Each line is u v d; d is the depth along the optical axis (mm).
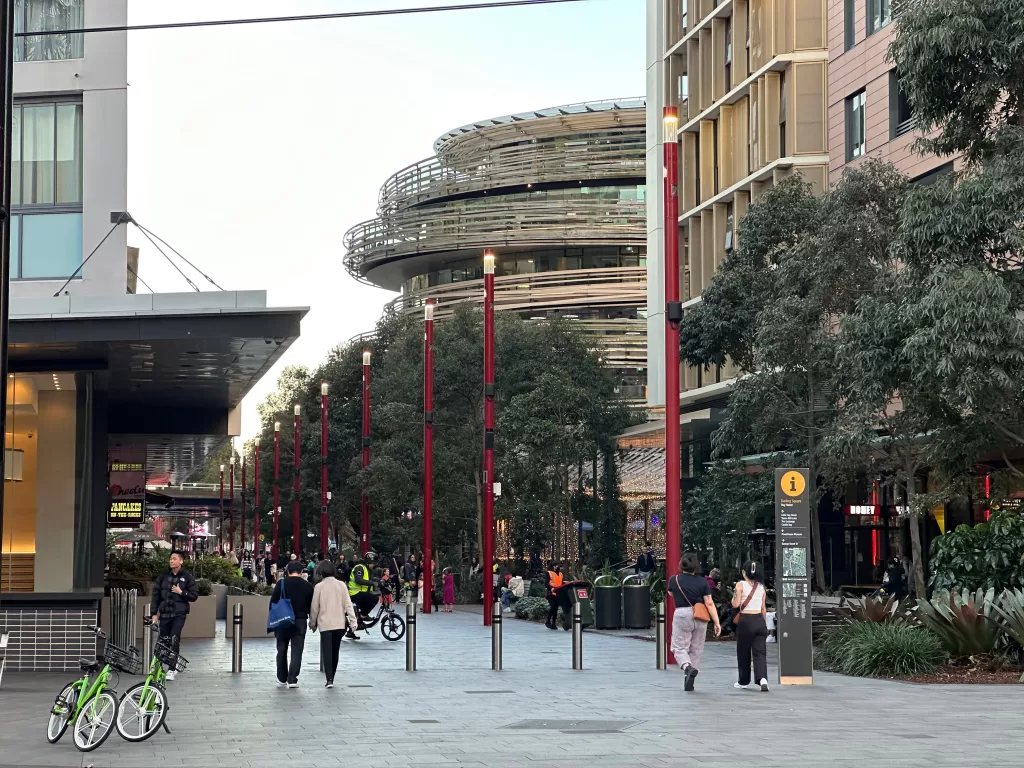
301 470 74250
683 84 57125
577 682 19094
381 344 75188
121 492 53906
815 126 46031
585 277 92438
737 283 33938
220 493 126000
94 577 30109
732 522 36438
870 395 24125
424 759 11648
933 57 21516
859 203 29656
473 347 54938
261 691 17969
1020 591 20328
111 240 30859
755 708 15555
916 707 15539
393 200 102750
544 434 50062
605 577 33812
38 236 30938
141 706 12977
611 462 56531
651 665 22266
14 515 30828
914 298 22469
